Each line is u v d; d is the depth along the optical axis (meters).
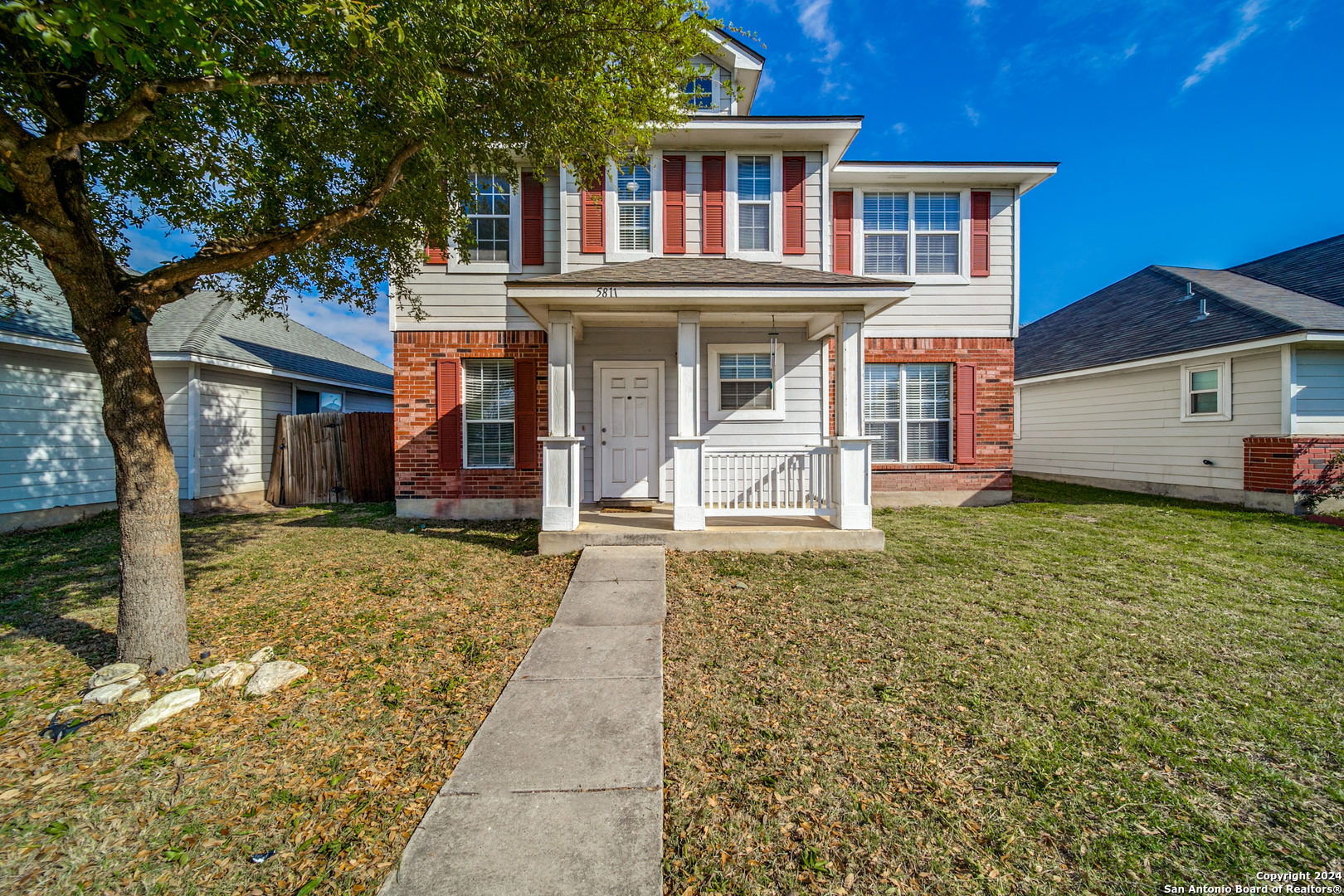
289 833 2.22
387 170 4.67
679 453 6.62
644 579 5.34
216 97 4.14
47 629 4.29
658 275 6.64
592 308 6.75
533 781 2.48
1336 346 8.98
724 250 8.77
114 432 3.52
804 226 8.84
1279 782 2.43
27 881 1.99
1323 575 5.41
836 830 2.19
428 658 3.78
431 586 5.32
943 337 9.77
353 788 2.48
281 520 9.02
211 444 10.24
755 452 7.00
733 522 7.20
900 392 9.83
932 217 9.81
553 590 5.19
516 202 8.95
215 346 10.50
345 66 3.85
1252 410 9.53
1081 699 3.12
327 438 11.38
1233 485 9.80
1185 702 3.08
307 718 3.05
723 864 2.03
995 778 2.48
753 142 8.71
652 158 8.70
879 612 4.47
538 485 9.05
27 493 8.18
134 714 3.08
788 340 8.88
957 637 3.97
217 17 3.01
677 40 5.10
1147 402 11.47
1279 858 2.03
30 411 8.22
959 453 9.77
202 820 2.30
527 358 9.00
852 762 2.60
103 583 5.42
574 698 3.21
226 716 3.07
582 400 8.73
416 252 6.55
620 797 2.37
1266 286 12.00
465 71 4.61
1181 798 2.34
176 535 3.70
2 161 2.86
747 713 3.02
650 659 3.70
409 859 2.05
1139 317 13.08
